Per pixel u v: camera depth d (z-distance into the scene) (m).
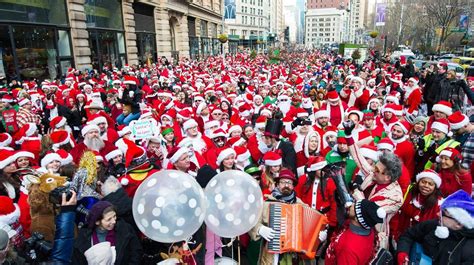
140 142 5.79
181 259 3.06
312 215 3.37
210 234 3.48
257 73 21.25
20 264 2.71
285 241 3.21
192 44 41.84
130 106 8.67
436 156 4.92
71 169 4.17
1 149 4.41
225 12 42.25
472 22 37.28
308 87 13.00
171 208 2.64
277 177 3.71
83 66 18.97
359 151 4.21
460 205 2.66
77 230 3.18
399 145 5.41
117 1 23.56
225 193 2.96
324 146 5.65
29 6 15.33
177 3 34.38
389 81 13.71
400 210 4.18
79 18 18.53
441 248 2.80
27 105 8.59
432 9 32.47
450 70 10.05
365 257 2.94
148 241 3.39
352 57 32.88
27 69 15.29
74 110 8.78
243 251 4.07
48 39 16.61
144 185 2.80
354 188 3.92
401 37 50.47
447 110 5.91
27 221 3.50
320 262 4.30
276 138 5.46
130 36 24.98
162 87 14.12
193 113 8.40
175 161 4.40
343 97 9.80
